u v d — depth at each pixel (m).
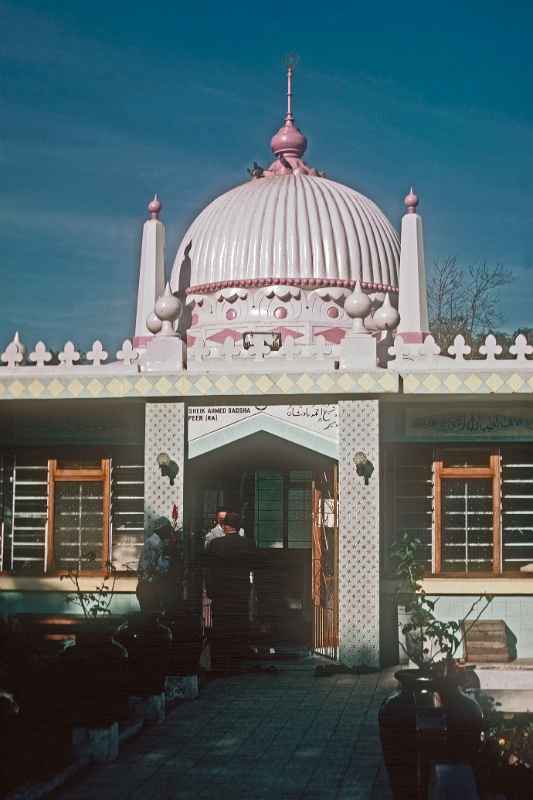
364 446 14.54
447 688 8.12
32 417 15.78
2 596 15.51
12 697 8.62
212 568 14.15
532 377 14.36
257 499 16.42
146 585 13.65
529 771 8.29
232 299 17.67
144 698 11.09
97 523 15.70
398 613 14.67
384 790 8.59
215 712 11.59
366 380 14.44
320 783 8.80
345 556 14.46
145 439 15.07
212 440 14.88
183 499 14.80
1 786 8.21
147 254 18.73
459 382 14.41
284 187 18.58
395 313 16.02
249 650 14.50
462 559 14.98
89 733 9.48
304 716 11.40
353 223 18.28
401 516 15.06
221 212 18.50
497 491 14.98
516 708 11.50
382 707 8.07
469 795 6.77
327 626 14.71
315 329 17.30
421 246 18.02
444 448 15.08
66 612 15.41
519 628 14.62
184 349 15.06
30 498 15.82
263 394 14.61
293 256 17.66
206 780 8.89
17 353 15.32
